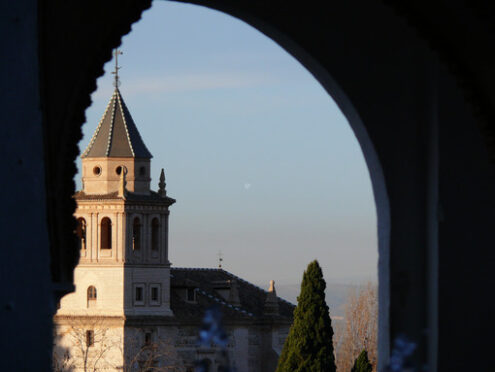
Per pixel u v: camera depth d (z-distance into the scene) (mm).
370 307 109375
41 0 13602
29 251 12430
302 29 14656
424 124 15016
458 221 14836
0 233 11531
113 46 13977
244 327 135750
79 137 14008
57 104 13859
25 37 12398
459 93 14797
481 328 14852
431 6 14516
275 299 139375
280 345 138625
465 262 14844
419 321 14977
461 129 14836
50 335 13117
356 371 75438
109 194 127188
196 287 133625
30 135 12547
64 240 14047
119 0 13953
